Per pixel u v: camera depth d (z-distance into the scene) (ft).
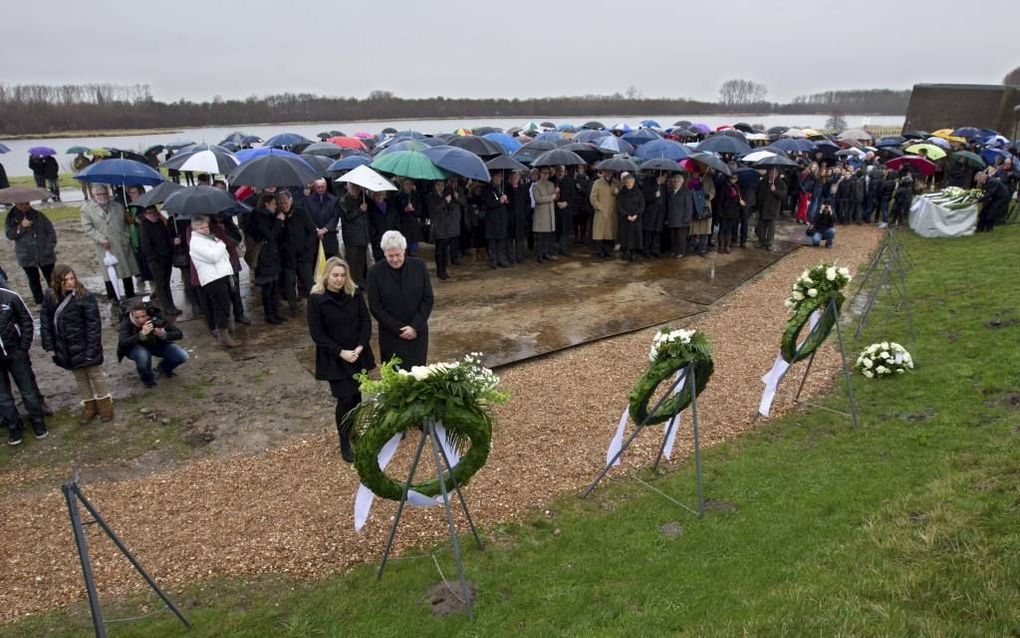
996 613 11.60
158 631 13.39
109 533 12.38
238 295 32.30
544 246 44.96
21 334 20.76
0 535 16.56
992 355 24.86
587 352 28.99
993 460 17.13
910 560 13.73
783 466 19.29
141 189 43.75
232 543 16.24
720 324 32.58
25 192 32.22
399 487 14.44
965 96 105.19
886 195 58.59
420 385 13.75
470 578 14.92
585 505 17.94
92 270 43.06
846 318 32.81
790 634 11.93
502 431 21.86
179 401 24.11
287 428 22.21
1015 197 60.29
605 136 60.70
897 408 22.34
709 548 15.56
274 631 13.41
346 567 15.48
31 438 21.57
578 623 13.32
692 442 21.36
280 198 31.73
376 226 37.11
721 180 46.60
